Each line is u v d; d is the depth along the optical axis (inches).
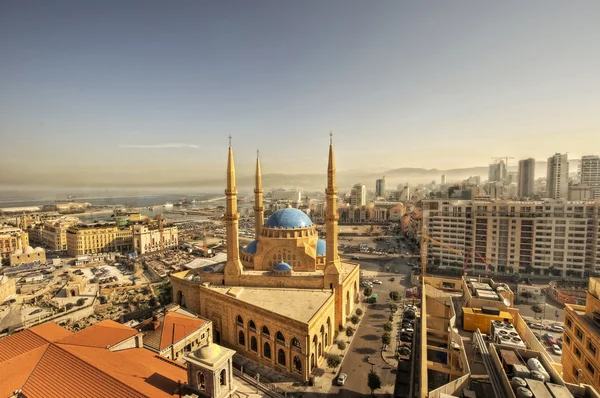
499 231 5728.3
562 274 5413.4
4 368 1804.9
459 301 2659.9
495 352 1513.3
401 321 3686.0
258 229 4205.2
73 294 5103.3
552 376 1338.6
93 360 1862.7
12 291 5147.6
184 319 2864.2
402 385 2532.0
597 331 1857.8
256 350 2957.7
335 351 3036.4
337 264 3358.8
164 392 1679.4
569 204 5324.8
